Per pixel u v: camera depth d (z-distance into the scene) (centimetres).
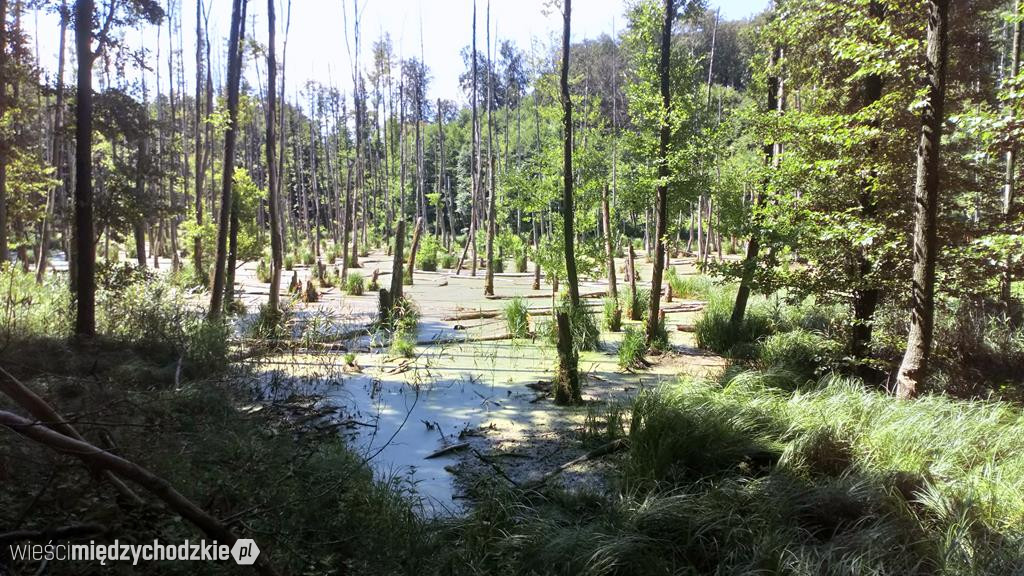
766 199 877
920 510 409
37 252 2105
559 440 632
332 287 2038
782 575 351
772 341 938
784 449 514
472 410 737
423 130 4700
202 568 284
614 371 927
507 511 443
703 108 1013
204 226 1980
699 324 1155
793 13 817
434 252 2816
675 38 1202
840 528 402
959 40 722
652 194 1039
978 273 708
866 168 729
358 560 354
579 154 1353
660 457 500
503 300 1705
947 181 721
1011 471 441
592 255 1203
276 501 362
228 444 452
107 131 987
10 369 623
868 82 758
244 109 1198
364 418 701
